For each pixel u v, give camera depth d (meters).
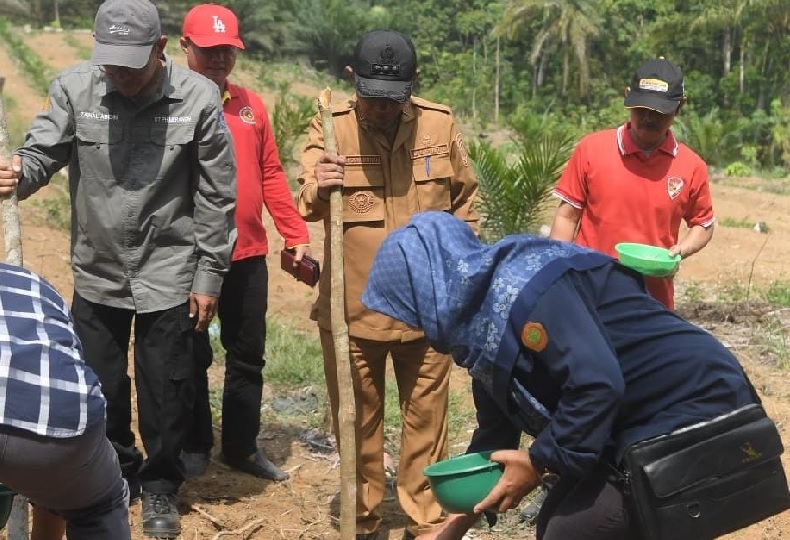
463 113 45.66
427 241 2.97
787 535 4.71
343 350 3.83
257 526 4.71
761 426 2.87
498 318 2.85
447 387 4.45
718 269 11.77
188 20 5.03
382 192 4.30
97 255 4.39
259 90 37.22
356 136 4.25
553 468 2.89
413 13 56.41
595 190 4.83
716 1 41.97
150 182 4.32
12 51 34.53
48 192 11.46
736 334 8.12
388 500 5.09
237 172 5.01
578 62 47.34
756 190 21.41
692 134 31.30
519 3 46.56
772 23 40.34
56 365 2.58
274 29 49.84
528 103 47.28
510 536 4.73
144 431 4.52
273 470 5.27
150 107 4.27
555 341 2.76
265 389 6.45
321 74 47.12
